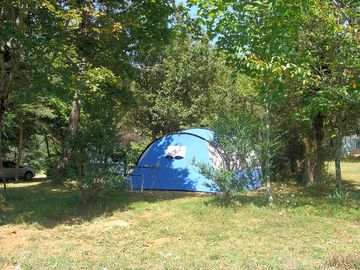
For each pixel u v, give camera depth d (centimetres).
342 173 2061
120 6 1161
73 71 981
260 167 1028
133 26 1102
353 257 566
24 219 891
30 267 562
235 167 1018
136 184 1407
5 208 1023
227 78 2223
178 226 816
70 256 624
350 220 851
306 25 1006
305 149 1543
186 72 2239
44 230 802
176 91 2272
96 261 595
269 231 763
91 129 1020
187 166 1366
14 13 943
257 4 900
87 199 1022
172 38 1309
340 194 1067
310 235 736
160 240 725
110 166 1008
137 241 716
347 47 972
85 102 1265
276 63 863
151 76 2289
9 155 3516
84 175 993
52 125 2572
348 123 1272
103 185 1005
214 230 775
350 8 962
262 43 930
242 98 1964
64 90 988
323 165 1508
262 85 954
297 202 1031
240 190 1004
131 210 978
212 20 959
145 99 2223
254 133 1042
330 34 980
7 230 801
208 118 2192
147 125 2359
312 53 1030
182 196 1194
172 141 1429
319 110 1118
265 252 634
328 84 1006
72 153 1022
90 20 1035
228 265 565
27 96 1000
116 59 1223
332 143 1457
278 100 988
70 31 1030
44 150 3856
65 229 807
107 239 731
